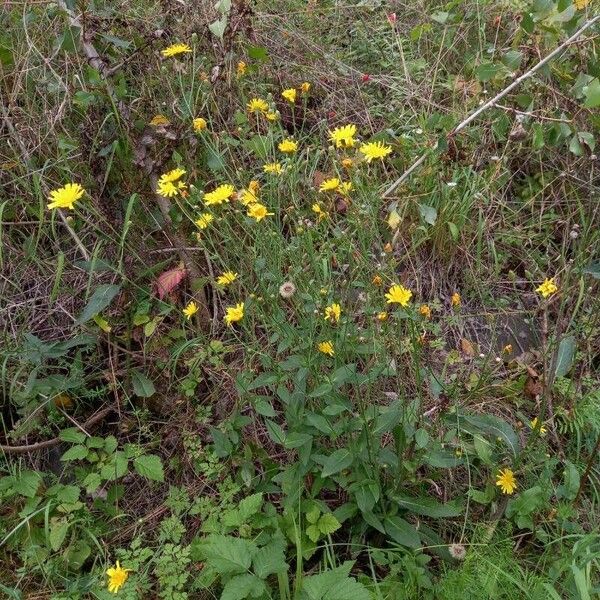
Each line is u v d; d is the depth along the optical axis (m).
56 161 0.82
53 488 0.71
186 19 0.92
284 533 0.64
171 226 0.80
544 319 0.74
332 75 1.06
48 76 0.87
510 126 0.98
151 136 0.76
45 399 0.75
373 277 0.71
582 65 0.97
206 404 0.77
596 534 0.61
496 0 1.12
